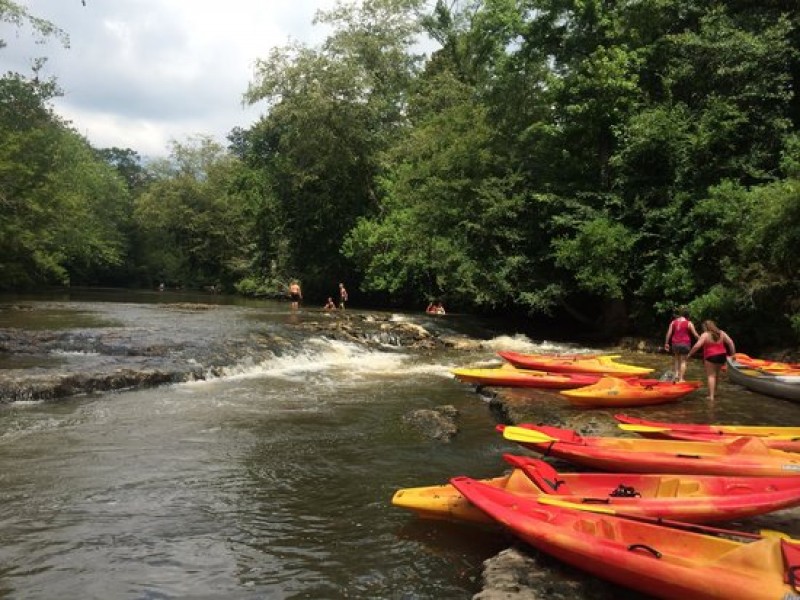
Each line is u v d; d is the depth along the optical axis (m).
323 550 5.65
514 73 26.30
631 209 21.80
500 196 24.80
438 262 26.66
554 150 24.98
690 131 20.73
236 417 10.48
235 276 53.75
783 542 4.44
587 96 23.05
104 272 67.19
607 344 22.86
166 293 51.31
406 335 21.77
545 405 11.12
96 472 7.56
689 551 4.71
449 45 42.03
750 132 20.25
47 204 33.22
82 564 5.30
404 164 33.09
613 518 5.09
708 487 5.85
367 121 37.38
